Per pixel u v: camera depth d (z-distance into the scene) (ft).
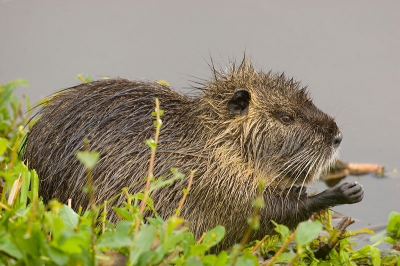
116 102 29.99
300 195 30.60
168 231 18.43
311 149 30.45
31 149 29.96
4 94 38.32
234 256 18.37
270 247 31.14
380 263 29.30
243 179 29.63
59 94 31.96
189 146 29.71
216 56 53.62
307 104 31.37
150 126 29.50
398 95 50.57
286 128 30.40
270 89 31.04
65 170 28.66
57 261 17.24
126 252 19.44
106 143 28.84
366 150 44.52
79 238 17.08
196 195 28.99
